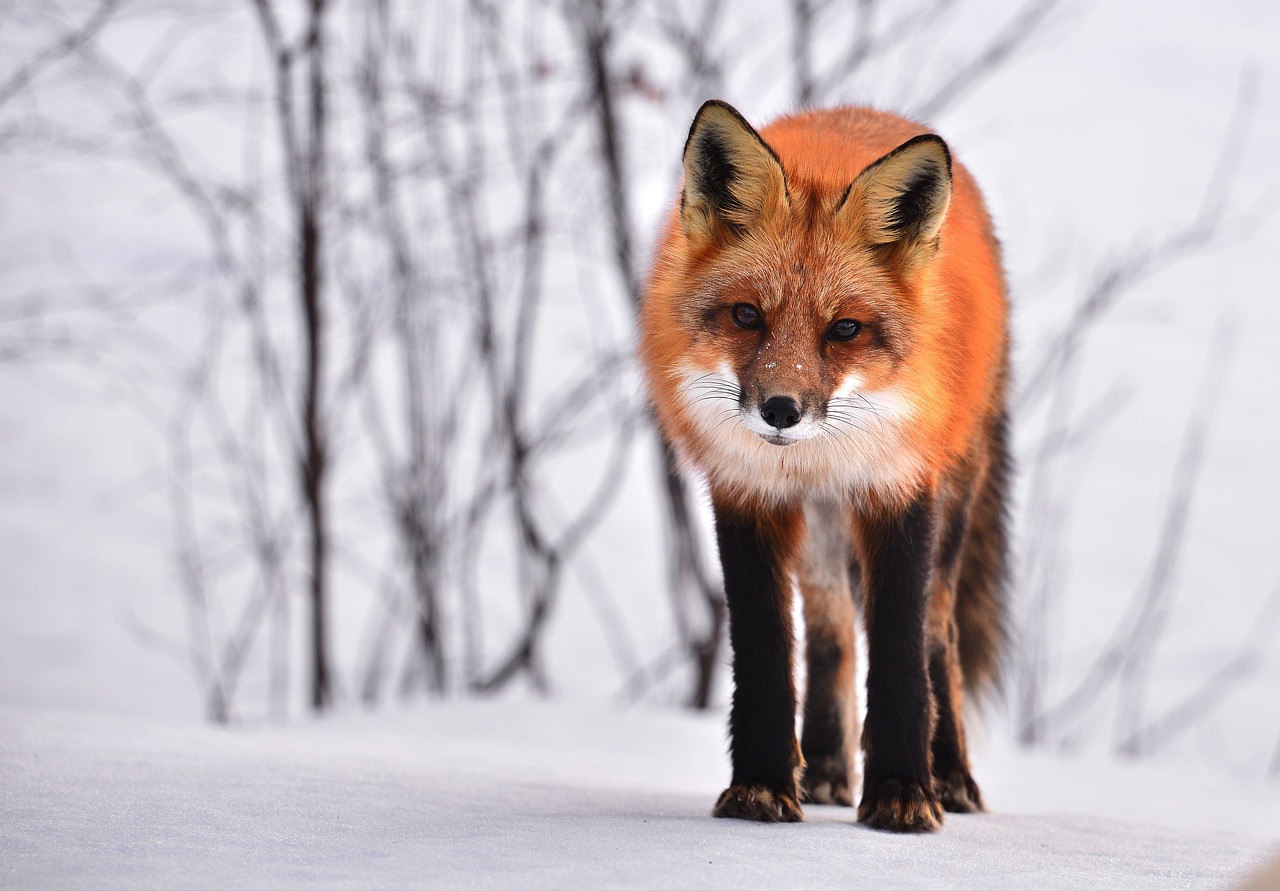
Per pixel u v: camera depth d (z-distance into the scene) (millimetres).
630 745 10508
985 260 7043
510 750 8969
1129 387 25922
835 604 6945
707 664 13789
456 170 16203
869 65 16781
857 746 7125
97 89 16016
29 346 21906
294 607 18016
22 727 6711
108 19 15031
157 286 23281
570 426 18906
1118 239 28656
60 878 4008
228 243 17250
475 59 15945
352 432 20375
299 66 15914
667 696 14984
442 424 15039
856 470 6039
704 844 4801
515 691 15039
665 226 6824
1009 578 8141
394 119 15711
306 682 15562
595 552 20609
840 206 5988
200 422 21922
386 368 22562
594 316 19828
